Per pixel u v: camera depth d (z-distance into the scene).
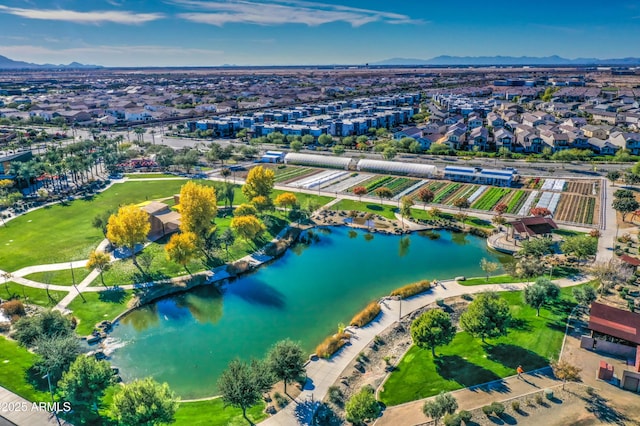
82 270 93.31
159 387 51.72
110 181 157.38
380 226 119.88
